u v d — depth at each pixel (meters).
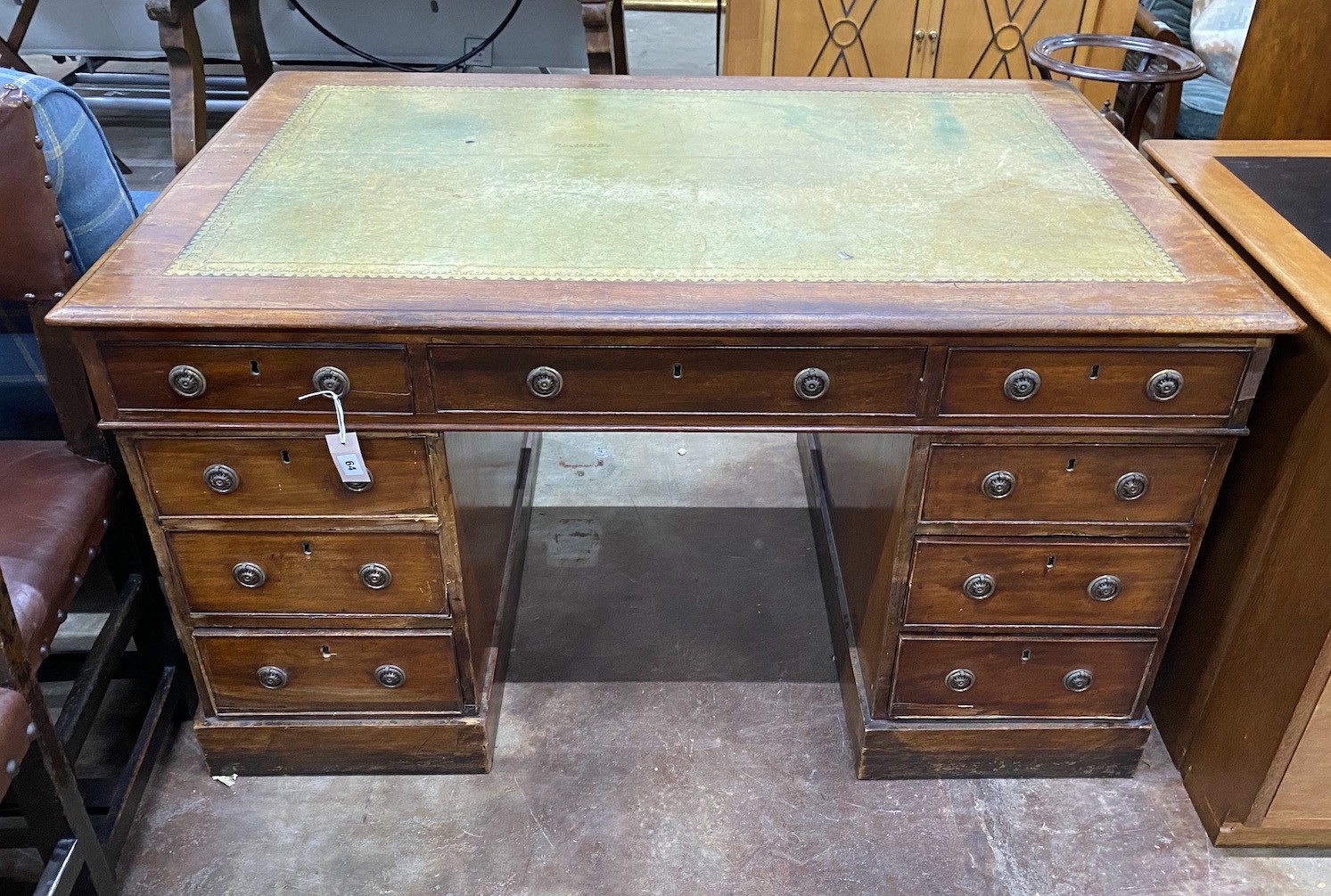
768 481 2.62
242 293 1.36
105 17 3.99
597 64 2.72
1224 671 1.69
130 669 1.89
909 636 1.69
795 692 2.03
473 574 1.72
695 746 1.92
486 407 1.44
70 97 1.54
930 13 3.18
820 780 1.86
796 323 1.33
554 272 1.42
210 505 1.53
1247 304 1.36
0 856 1.70
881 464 1.69
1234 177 1.72
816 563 2.36
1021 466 1.51
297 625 1.68
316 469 1.50
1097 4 3.13
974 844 1.74
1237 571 1.63
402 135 1.84
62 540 1.50
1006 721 1.79
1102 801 1.82
